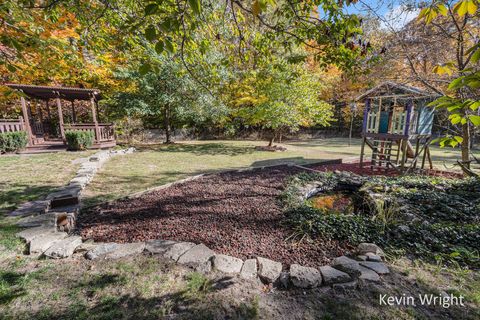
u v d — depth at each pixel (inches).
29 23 114.7
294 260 86.4
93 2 115.3
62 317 57.9
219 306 63.1
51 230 96.9
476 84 36.3
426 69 241.4
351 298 66.7
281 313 61.4
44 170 205.6
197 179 204.1
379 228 108.1
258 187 180.9
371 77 247.0
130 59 171.0
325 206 159.8
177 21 51.8
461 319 59.9
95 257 83.0
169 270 76.9
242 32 110.0
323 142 612.1
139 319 58.2
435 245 95.7
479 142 465.7
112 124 411.5
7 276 71.1
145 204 142.3
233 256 88.4
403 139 233.0
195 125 610.5
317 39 91.2
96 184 180.2
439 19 203.5
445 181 186.2
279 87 355.6
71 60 150.0
